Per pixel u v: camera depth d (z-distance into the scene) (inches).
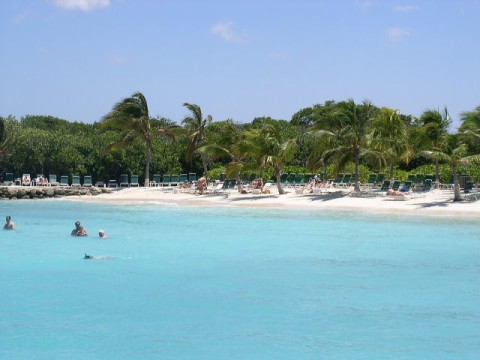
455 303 876.6
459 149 1846.7
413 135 2084.2
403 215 1733.5
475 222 1595.7
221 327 777.6
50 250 1256.2
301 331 763.4
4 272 1060.5
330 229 1509.6
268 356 685.9
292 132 3368.6
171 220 1710.1
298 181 2554.1
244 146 2202.3
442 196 2032.5
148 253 1221.1
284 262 1135.6
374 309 849.5
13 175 2947.8
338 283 986.1
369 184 2444.6
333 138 2097.7
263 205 2014.0
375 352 696.4
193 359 677.9
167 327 778.2
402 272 1056.8
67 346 714.8
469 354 690.2
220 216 1785.2
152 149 3036.4
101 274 1048.2
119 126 2689.5
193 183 2576.3
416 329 768.9
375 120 2182.6
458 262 1131.9
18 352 697.0
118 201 2305.6
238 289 952.3
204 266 1106.7
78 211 1984.5
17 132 3038.9
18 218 1797.5
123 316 820.0
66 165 2997.0
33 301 888.9
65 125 4242.1
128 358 681.0
